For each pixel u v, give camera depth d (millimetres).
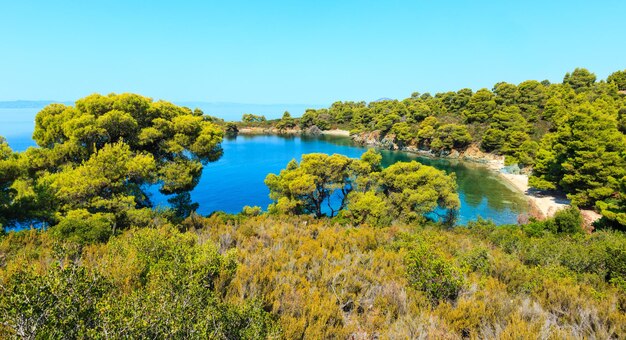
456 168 71688
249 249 12234
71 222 13422
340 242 13555
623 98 77312
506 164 69688
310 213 36562
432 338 6215
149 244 9555
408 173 33125
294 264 10195
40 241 12836
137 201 21594
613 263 11031
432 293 8516
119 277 7617
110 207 18203
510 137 73250
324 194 37062
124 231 14664
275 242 13234
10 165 16422
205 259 8234
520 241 16516
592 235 18953
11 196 17125
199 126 27656
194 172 26703
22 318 4445
